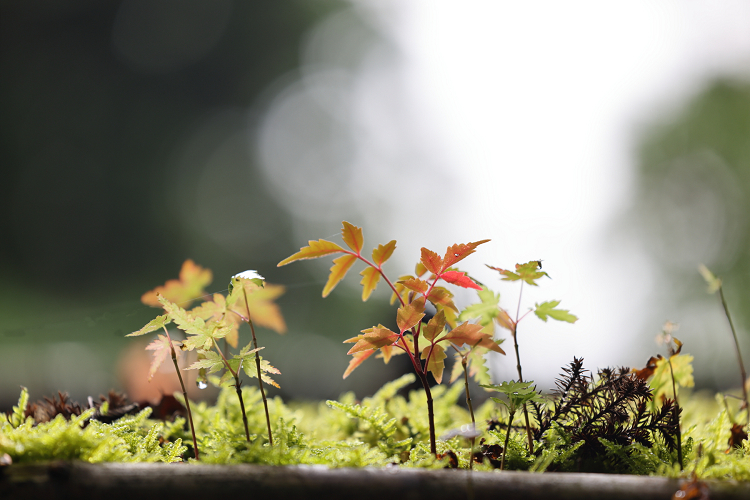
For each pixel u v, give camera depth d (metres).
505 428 0.67
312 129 6.73
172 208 5.47
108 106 5.43
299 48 6.39
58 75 5.23
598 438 0.64
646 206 4.97
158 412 0.73
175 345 0.65
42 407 0.69
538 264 0.65
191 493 0.58
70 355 1.43
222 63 6.07
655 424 0.65
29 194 4.84
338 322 4.15
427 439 0.71
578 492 0.58
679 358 0.67
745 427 0.69
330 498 0.58
